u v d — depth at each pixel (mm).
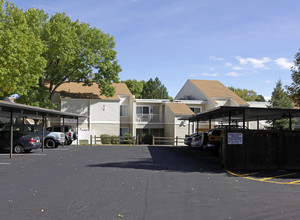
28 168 12930
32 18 28594
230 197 8039
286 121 35375
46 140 24750
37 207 6902
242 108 14898
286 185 9859
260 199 7852
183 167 14008
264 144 13859
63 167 13297
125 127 40219
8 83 22312
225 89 46156
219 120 37000
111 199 7680
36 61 24734
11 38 21672
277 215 6449
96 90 39812
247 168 13688
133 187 9148
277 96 38812
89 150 23016
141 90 72625
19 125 23938
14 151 20094
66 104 36469
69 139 28484
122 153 20750
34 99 29828
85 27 34438
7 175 11125
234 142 13750
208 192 8633
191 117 27859
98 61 34406
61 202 7344
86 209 6770
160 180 10406
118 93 40281
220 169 13523
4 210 6652
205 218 6211
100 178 10609
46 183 9648
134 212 6570
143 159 17078
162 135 42875
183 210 6770
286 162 13727
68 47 30328
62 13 33875
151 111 43000
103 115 37438
